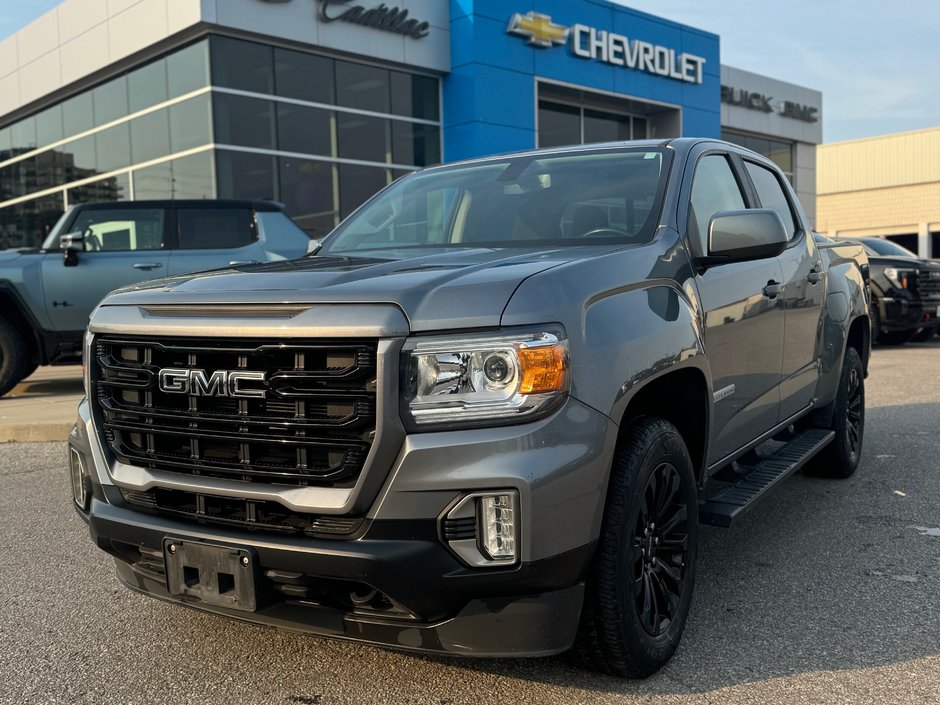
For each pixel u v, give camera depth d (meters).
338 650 3.03
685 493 2.99
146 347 2.64
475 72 17.03
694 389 3.14
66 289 8.95
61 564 4.04
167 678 2.85
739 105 26.30
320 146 15.62
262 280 2.61
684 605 2.99
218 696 2.72
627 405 2.60
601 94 19.78
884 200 43.75
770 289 3.89
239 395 2.43
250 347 2.44
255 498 2.43
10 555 4.18
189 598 2.59
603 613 2.57
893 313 13.28
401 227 3.84
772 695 2.65
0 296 9.02
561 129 20.25
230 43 14.31
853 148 44.69
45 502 5.14
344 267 2.77
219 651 3.05
